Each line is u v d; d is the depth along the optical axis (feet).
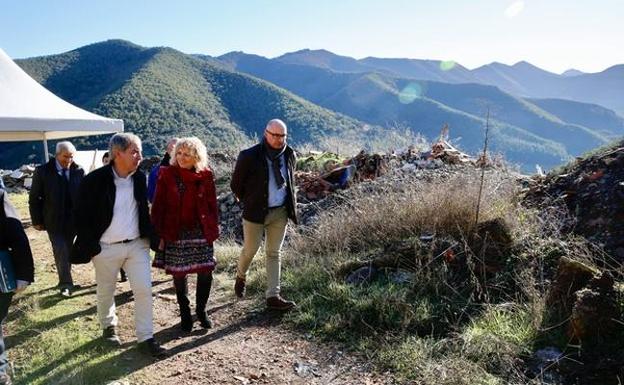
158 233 13.87
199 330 15.34
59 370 12.48
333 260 18.40
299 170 37.60
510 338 12.17
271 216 15.75
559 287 12.73
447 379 11.10
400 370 11.96
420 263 15.84
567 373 10.80
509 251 15.57
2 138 38.65
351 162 33.37
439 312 14.15
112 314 14.16
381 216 19.84
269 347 13.89
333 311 15.37
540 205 17.88
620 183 16.26
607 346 11.05
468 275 15.39
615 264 13.98
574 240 15.39
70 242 18.90
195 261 14.60
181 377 12.21
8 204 11.41
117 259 13.28
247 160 15.43
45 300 18.06
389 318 14.20
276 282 16.20
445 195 18.34
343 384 11.71
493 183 19.69
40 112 34.53
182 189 14.30
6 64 36.11
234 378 12.15
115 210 13.02
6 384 11.26
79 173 19.34
